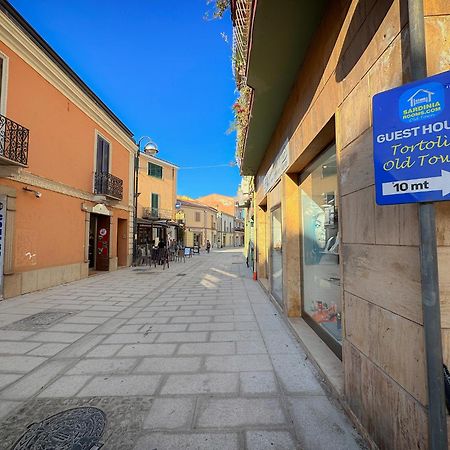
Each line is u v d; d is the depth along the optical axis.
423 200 1.34
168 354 3.59
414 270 1.51
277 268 5.99
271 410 2.38
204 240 43.50
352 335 2.21
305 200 4.49
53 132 9.12
